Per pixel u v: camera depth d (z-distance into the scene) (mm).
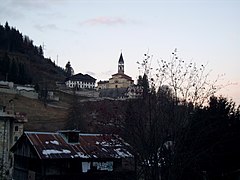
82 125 50750
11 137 50344
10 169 46750
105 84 153000
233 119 22234
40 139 29859
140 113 15219
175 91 15953
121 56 155500
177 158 14781
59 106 89938
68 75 182500
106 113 16641
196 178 20328
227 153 21359
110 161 29453
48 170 27453
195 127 17141
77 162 28578
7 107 74250
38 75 145250
